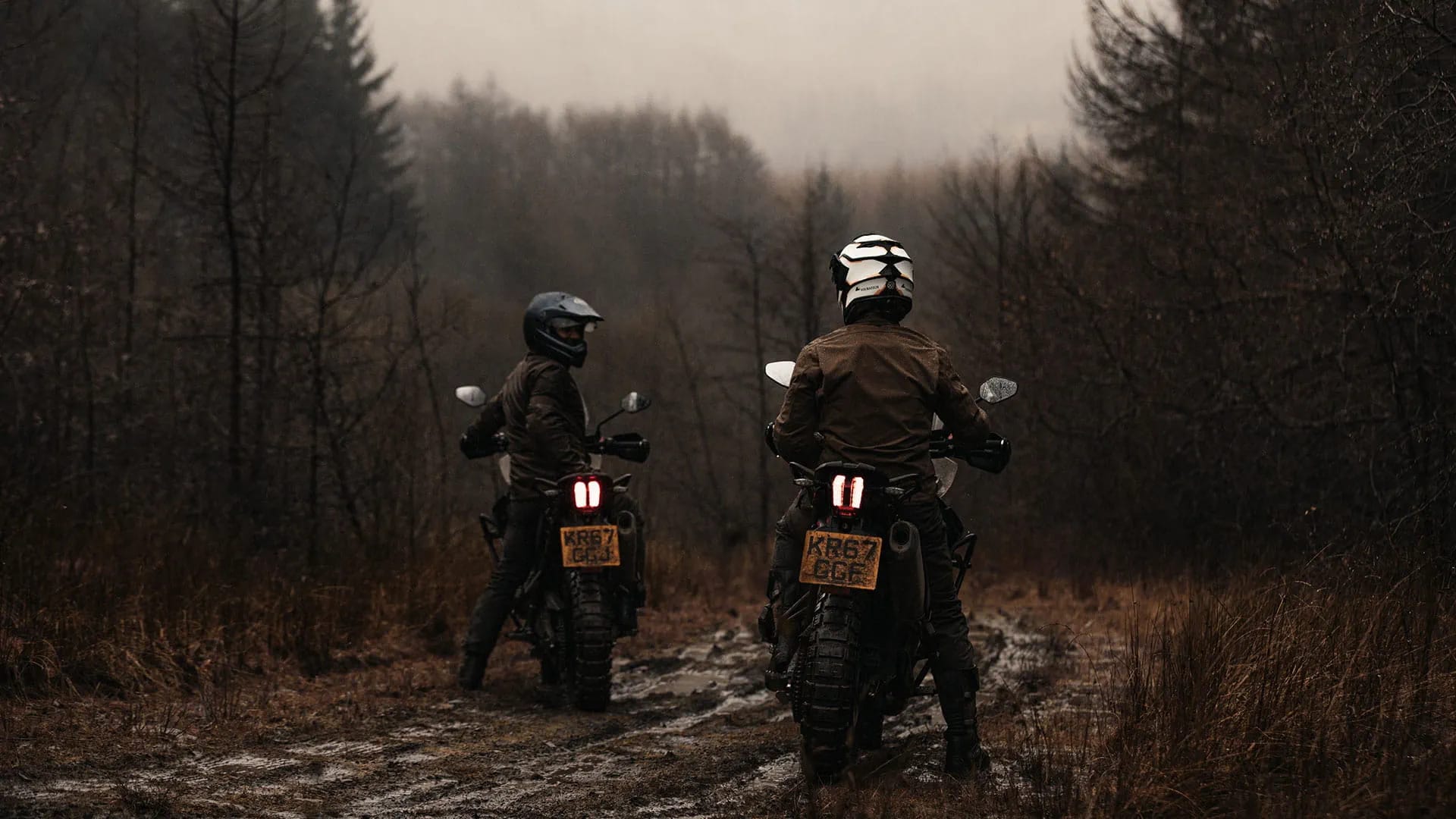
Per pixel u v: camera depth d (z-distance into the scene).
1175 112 19.44
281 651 9.46
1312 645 6.34
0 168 16.36
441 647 10.37
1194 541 16.62
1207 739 5.45
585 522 8.21
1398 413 11.92
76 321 17.09
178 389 18.36
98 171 20.02
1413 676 6.00
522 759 6.59
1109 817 4.92
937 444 6.51
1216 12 17.22
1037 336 20.83
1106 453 18.64
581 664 8.07
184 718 7.23
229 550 11.88
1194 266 16.89
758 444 31.11
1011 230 25.80
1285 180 14.41
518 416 8.87
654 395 37.12
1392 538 8.91
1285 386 14.94
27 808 5.14
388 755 6.61
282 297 17.97
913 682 6.35
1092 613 13.16
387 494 15.66
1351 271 11.77
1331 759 5.20
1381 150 10.79
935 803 5.43
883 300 6.29
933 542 6.09
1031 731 6.82
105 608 8.79
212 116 16.30
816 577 5.58
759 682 9.37
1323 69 11.93
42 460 14.64
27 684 7.54
